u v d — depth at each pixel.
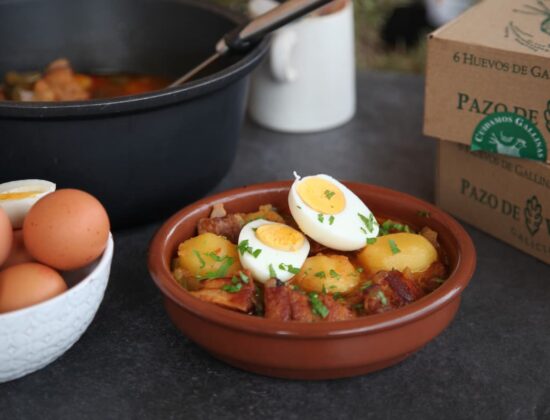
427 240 0.66
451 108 0.73
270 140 0.92
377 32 1.50
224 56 0.82
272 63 0.88
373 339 0.58
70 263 0.60
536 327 0.67
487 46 0.69
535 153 0.70
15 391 0.61
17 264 0.61
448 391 0.61
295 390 0.61
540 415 0.60
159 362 0.64
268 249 0.63
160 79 0.89
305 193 0.65
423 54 1.44
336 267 0.63
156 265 0.62
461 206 0.78
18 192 0.65
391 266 0.64
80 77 0.87
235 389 0.62
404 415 0.60
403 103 1.00
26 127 0.67
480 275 0.73
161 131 0.70
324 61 0.90
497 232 0.76
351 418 0.59
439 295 0.59
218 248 0.64
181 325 0.61
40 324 0.58
